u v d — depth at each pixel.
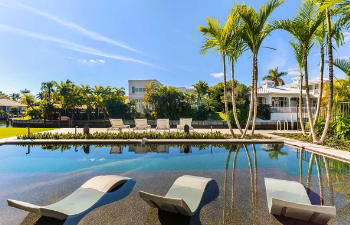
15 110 41.22
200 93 30.28
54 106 21.52
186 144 7.22
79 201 2.61
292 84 31.17
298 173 4.05
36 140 7.19
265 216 2.37
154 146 6.95
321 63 7.17
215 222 2.25
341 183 3.46
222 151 6.19
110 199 2.83
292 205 1.90
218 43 7.71
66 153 5.88
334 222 2.23
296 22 6.77
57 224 2.20
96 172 4.20
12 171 4.23
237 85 22.88
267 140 7.43
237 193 3.07
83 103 22.33
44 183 3.53
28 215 2.39
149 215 2.40
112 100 20.44
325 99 12.21
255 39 7.52
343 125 7.07
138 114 20.88
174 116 18.28
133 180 3.69
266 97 22.89
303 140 7.51
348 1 5.25
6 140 7.19
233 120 15.36
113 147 6.76
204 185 3.15
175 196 2.79
